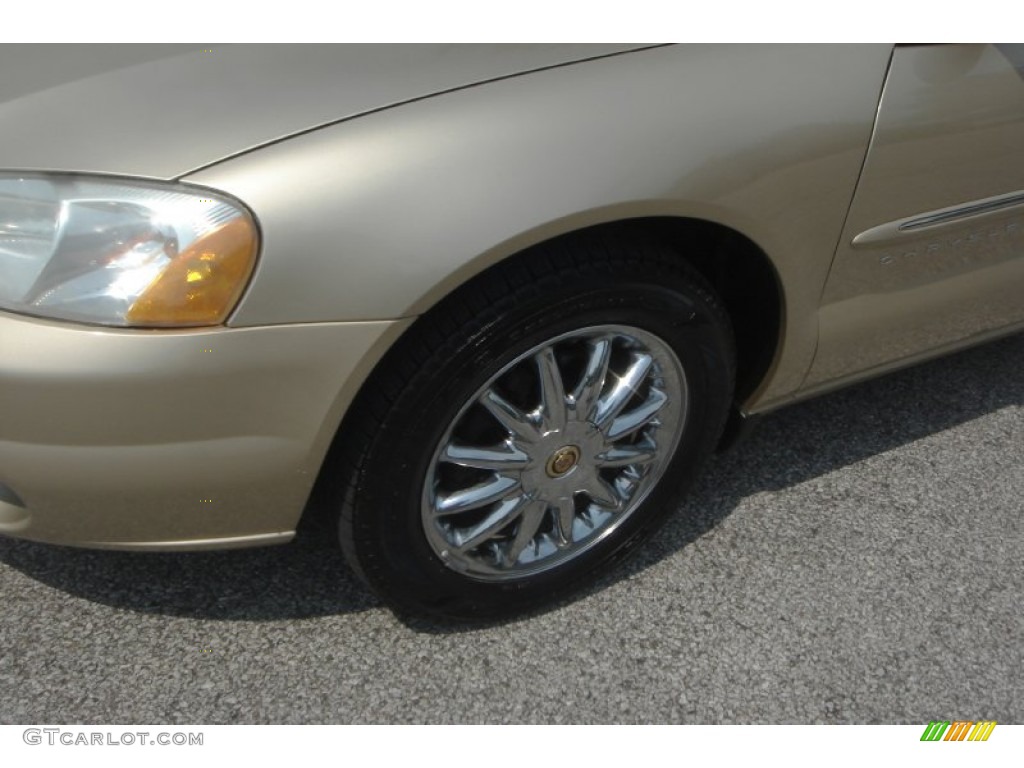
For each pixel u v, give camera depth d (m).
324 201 1.40
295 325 1.43
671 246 1.91
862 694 1.90
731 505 2.31
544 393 1.72
